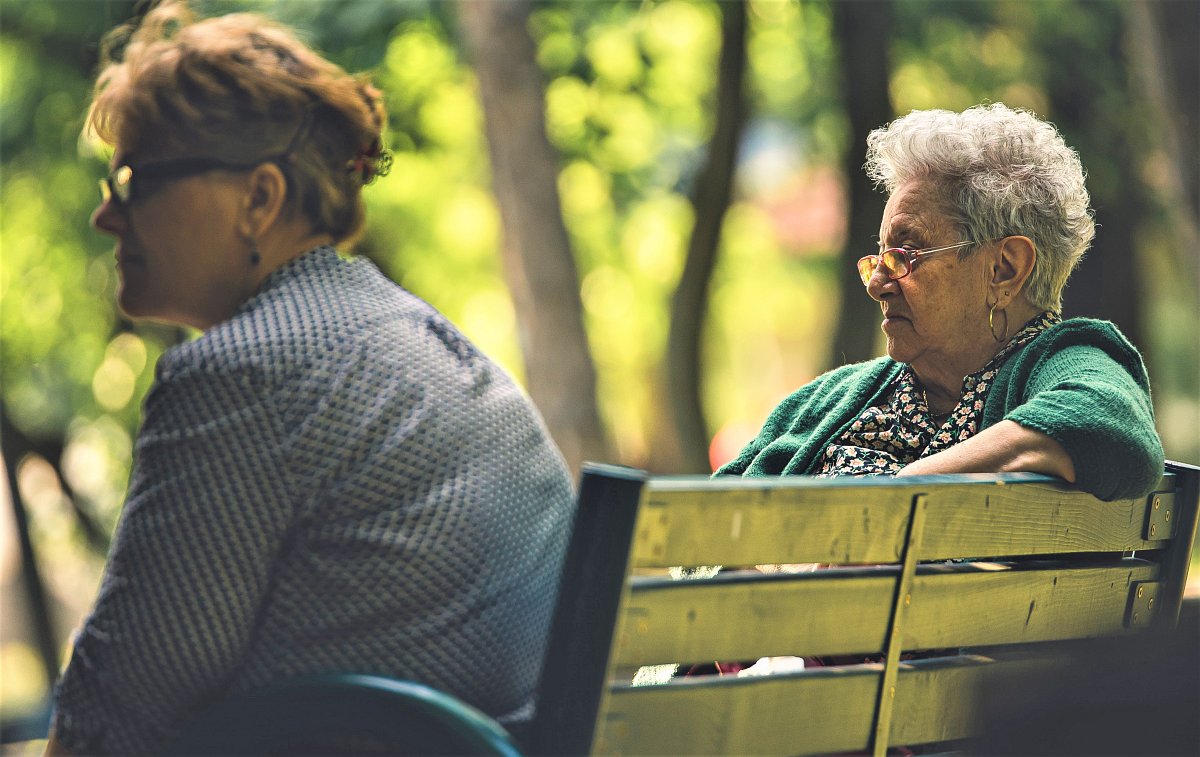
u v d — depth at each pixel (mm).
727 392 37812
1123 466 3543
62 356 21688
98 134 3307
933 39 18781
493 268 23797
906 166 4332
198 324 3377
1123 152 17328
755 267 28938
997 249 4223
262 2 15828
